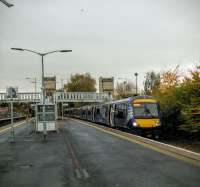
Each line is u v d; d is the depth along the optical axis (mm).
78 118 85125
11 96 25359
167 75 41594
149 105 29891
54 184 10234
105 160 14773
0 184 10438
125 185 9812
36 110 32781
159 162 13852
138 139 24078
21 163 14648
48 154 17406
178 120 27406
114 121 36938
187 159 14641
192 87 22828
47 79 69562
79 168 12945
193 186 9492
